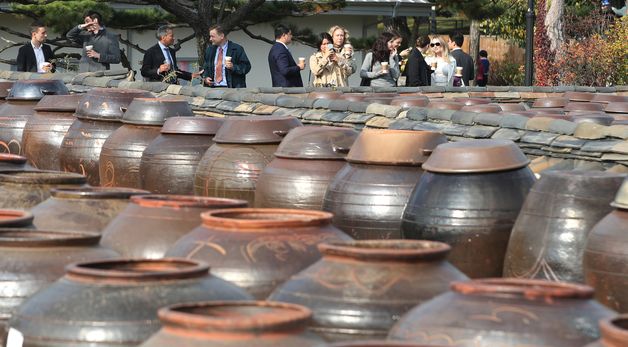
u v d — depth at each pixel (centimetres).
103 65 1989
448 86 1964
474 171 735
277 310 436
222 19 2750
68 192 709
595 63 3039
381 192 796
